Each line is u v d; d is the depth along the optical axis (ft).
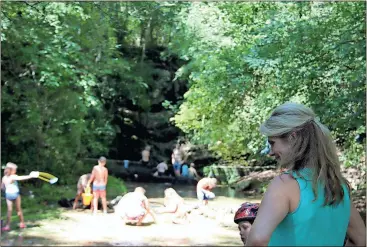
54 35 47.06
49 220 39.96
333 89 32.99
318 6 34.30
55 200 49.32
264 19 40.63
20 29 43.29
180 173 74.59
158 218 42.57
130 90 78.33
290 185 5.69
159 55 83.15
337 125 30.60
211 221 41.98
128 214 39.50
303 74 32.27
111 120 77.77
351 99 29.71
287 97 34.81
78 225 38.75
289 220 5.63
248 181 61.87
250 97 45.14
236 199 54.95
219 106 50.93
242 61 40.50
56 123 58.44
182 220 40.78
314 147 5.91
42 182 56.59
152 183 71.15
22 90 55.31
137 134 81.87
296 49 32.24
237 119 51.03
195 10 50.26
